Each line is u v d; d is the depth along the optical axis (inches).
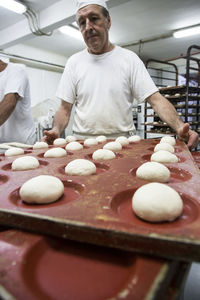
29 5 152.2
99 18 60.0
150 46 240.1
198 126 187.5
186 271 15.1
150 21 177.2
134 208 22.7
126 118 71.7
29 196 25.7
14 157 49.6
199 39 219.5
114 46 70.0
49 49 238.7
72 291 14.1
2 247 17.0
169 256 15.2
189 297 28.8
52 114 201.8
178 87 149.3
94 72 67.3
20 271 14.5
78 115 73.6
